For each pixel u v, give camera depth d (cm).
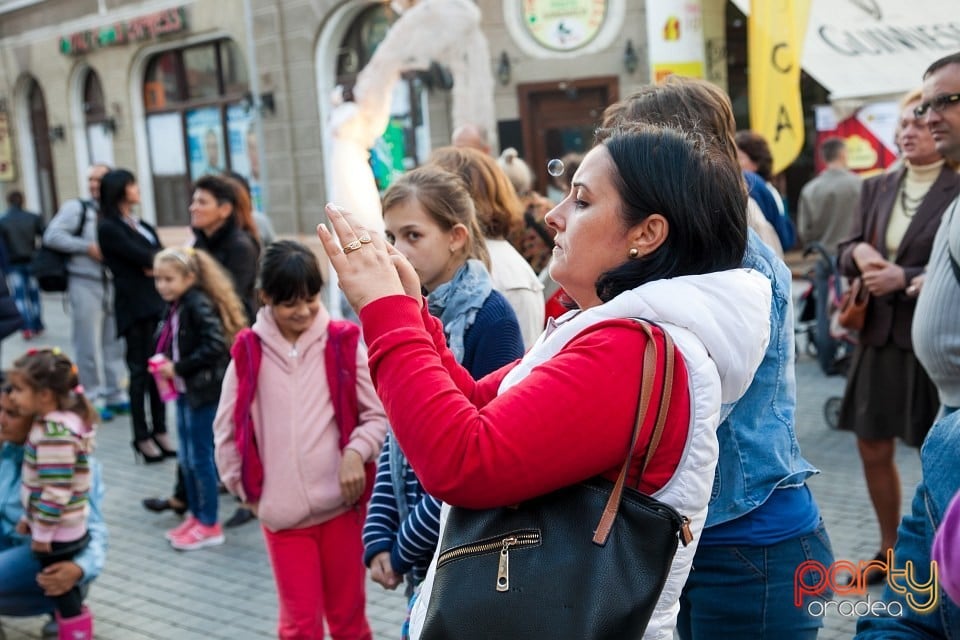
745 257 215
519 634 138
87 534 393
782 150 970
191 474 528
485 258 279
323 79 1297
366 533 261
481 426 143
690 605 221
